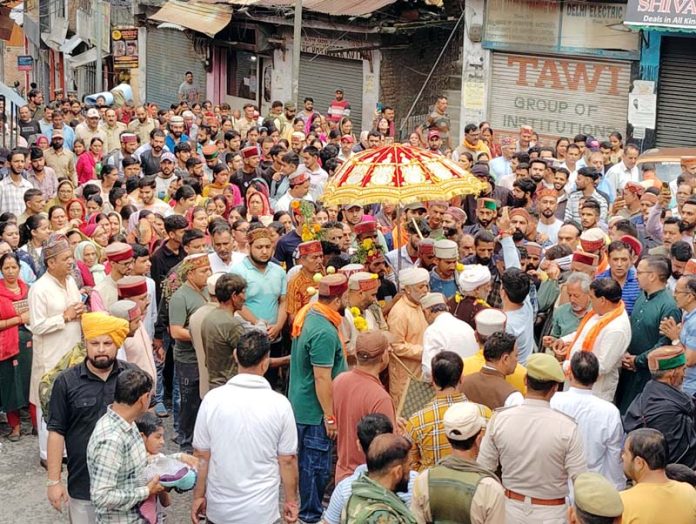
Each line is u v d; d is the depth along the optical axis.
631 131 21.98
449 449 7.29
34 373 9.84
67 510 9.31
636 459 6.47
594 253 10.17
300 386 8.79
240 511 7.36
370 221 11.06
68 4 41.97
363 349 7.86
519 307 9.12
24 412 11.59
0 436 10.86
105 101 25.86
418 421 7.36
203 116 23.81
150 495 7.06
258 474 7.38
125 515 6.98
